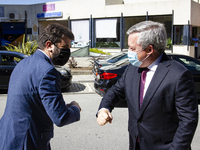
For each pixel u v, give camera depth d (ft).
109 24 67.10
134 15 62.80
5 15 81.10
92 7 68.80
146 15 61.16
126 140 13.34
